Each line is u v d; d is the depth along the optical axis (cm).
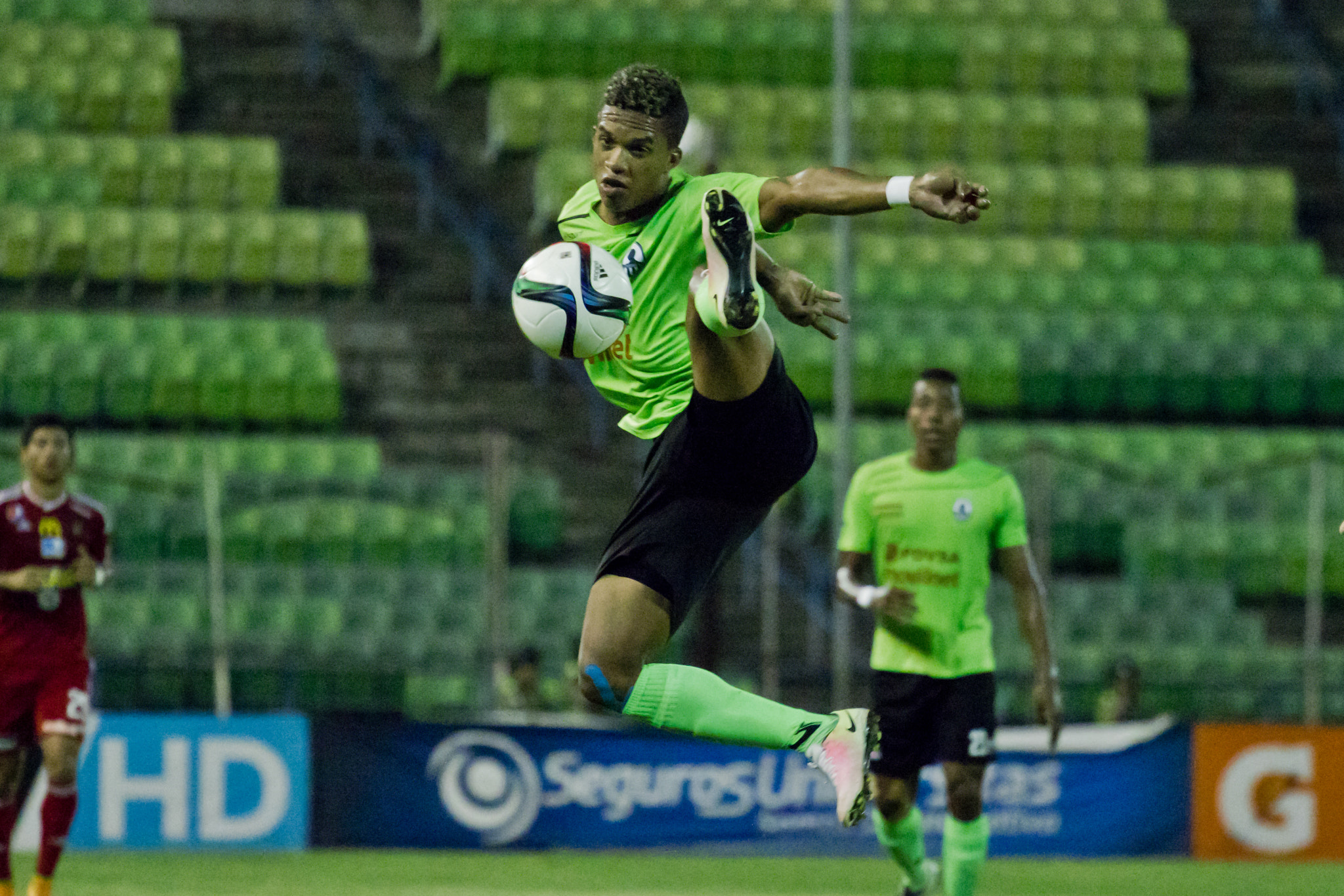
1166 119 7538
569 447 5803
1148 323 6234
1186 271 6712
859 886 2966
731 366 1269
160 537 4888
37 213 5994
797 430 1329
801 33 7288
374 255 6400
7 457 3669
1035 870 3269
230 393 5575
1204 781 3516
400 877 2962
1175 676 4916
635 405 1415
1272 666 4969
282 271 6147
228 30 7106
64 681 2453
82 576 2442
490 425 5847
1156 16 7769
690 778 3438
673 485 1338
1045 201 6844
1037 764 3488
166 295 6081
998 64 7381
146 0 7125
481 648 4738
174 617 4700
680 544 1331
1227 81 7725
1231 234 6938
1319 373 6141
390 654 4706
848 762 1298
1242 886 2992
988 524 2384
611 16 7169
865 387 5875
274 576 4866
